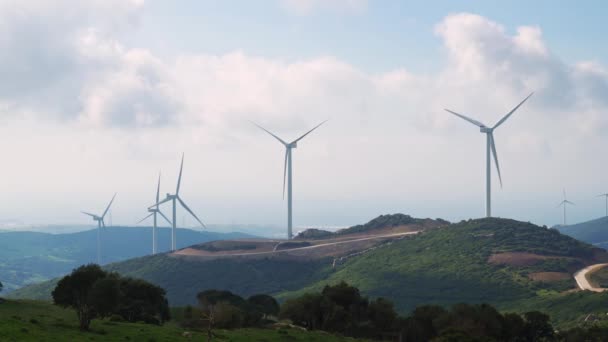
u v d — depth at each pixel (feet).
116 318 405.39
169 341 327.88
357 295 590.14
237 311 472.85
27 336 292.81
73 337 308.40
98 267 456.86
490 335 538.47
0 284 534.37
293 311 533.96
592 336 614.34
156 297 484.33
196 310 489.26
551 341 609.42
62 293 406.62
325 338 418.72
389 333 543.80
